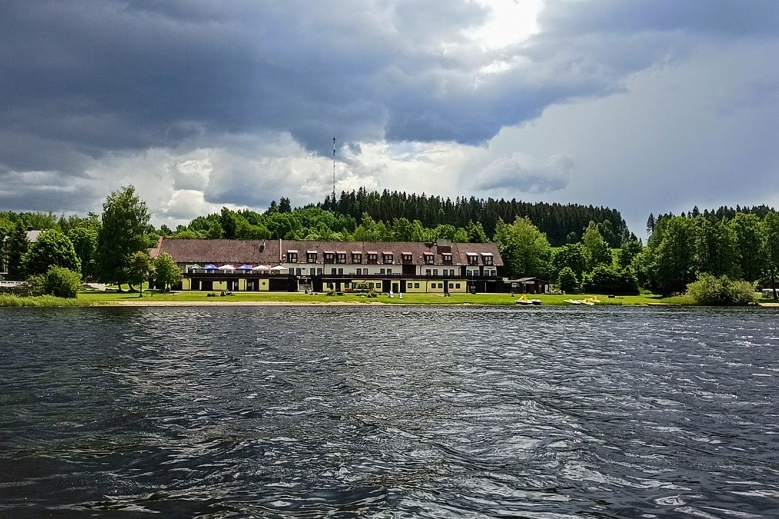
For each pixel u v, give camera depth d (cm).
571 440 1631
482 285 14038
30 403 2022
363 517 1104
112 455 1448
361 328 5288
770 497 1231
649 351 3722
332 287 13088
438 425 1781
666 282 12594
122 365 2883
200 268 12562
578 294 13100
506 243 17050
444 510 1142
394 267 13762
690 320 6756
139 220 10656
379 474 1338
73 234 15075
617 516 1127
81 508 1121
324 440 1602
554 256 16638
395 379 2583
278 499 1183
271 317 6644
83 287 12238
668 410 2016
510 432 1709
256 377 2578
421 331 5059
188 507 1135
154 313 7012
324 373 2711
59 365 2864
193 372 2694
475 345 3997
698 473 1373
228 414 1886
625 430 1745
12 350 3416
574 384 2508
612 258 18538
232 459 1427
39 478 1280
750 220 12688
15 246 13550
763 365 3108
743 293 10606
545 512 1140
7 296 8056
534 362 3183
